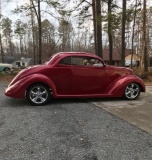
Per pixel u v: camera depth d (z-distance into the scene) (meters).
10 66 25.95
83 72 7.90
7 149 4.20
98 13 16.25
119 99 8.59
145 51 22.14
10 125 5.48
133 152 4.11
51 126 5.41
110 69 8.23
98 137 4.77
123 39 18.52
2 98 8.66
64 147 4.28
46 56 29.70
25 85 7.34
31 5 21.25
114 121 5.86
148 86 12.70
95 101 8.21
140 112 6.76
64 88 7.80
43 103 7.53
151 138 4.75
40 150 4.16
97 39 16.50
